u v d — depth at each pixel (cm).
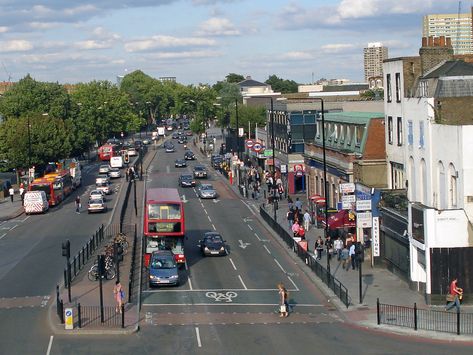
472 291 4106
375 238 5169
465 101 4797
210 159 14412
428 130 4778
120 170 13238
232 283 4800
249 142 12450
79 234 6800
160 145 18875
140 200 9312
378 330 3616
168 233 5294
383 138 6072
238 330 3647
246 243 6325
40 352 3241
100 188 9919
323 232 6681
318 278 4888
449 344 3353
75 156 14675
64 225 7425
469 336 3434
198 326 3725
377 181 5994
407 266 4653
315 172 7912
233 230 7000
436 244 4109
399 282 4719
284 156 9681
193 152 16512
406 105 5312
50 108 14312
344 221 5769
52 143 11569
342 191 5731
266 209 8200
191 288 4653
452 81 5022
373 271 5075
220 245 5762
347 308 4053
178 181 11100
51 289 4525
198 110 19225
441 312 3891
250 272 5162
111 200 9425
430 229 4116
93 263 5272
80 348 3312
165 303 4244
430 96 5047
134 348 3319
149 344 3391
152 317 3906
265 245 6238
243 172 10631
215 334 3569
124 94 18850
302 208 8025
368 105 8938
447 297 3991
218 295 4456
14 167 11512
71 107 15138
